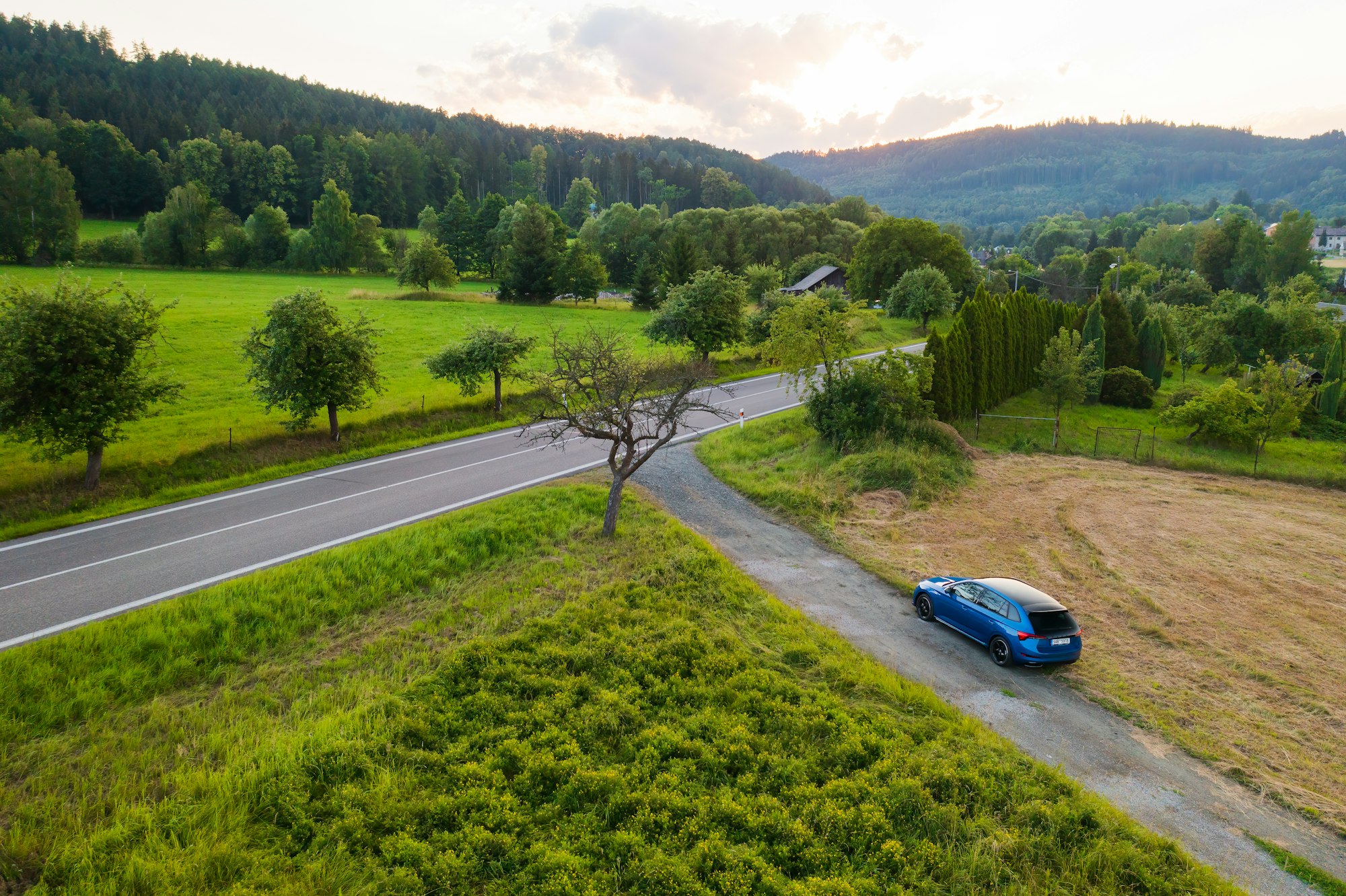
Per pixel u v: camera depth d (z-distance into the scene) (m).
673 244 70.44
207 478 25.53
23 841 9.13
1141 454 34.84
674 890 8.84
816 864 9.41
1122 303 52.47
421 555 18.67
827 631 16.44
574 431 34.19
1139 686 14.73
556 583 18.03
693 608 16.88
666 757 11.67
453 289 92.25
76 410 20.73
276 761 10.87
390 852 9.32
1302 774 12.01
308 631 15.41
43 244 86.44
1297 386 37.16
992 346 42.56
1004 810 10.48
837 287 95.75
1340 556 22.41
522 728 12.27
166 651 13.84
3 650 13.85
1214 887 9.06
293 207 137.12
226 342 47.78
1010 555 21.77
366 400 31.30
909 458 28.62
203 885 8.58
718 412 23.31
